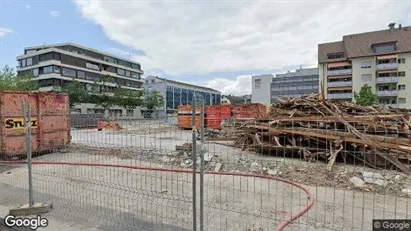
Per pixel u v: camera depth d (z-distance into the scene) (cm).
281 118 936
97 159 805
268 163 735
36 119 905
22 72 5559
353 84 5031
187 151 820
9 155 832
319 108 941
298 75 8138
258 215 390
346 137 730
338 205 448
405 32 4878
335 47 5456
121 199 460
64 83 5425
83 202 443
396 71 4688
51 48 5256
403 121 796
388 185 539
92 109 5316
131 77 7569
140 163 738
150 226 349
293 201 467
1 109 824
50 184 559
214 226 353
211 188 542
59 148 933
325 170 647
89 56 6150
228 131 1220
